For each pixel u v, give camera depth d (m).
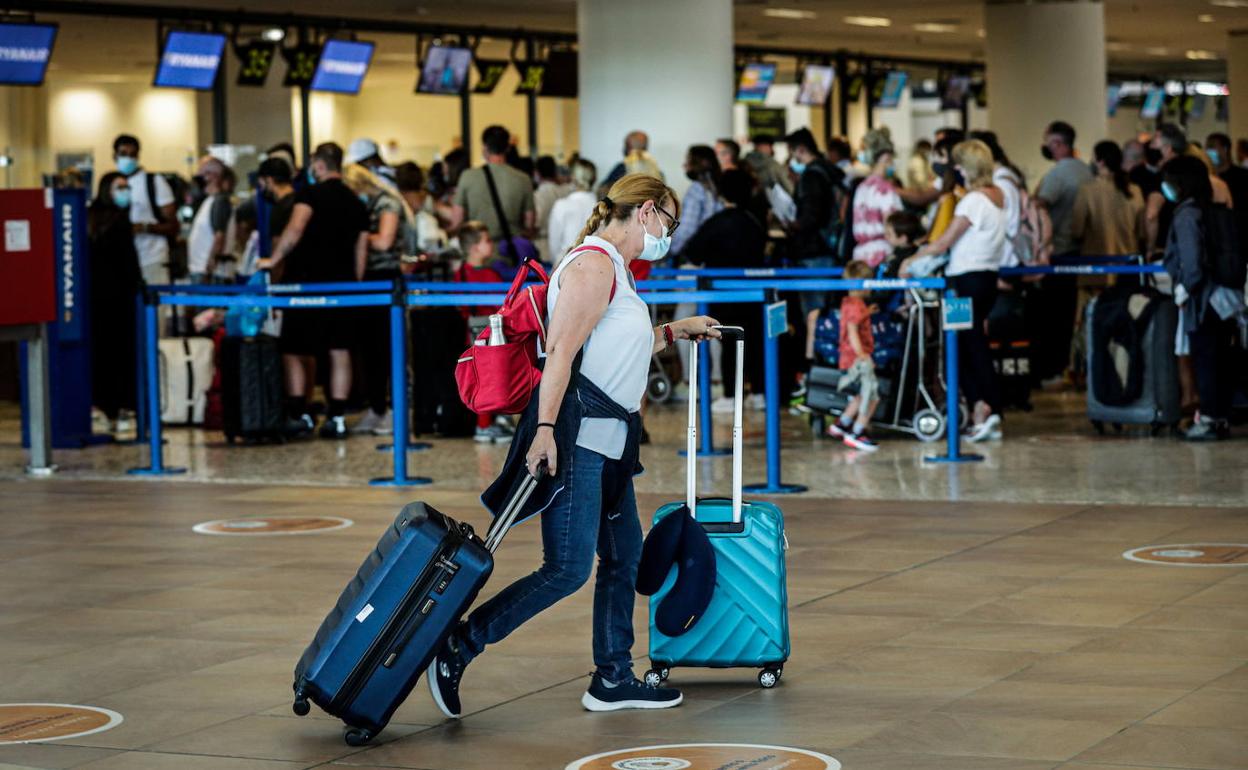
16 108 29.30
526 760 4.18
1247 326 10.38
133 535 7.83
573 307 4.39
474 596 4.36
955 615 5.76
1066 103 22.33
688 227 12.96
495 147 12.72
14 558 7.27
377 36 25.23
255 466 10.40
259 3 21.58
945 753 4.12
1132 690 4.69
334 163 11.62
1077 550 6.95
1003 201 10.65
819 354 11.12
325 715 4.66
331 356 11.90
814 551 7.05
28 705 4.81
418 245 13.28
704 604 4.69
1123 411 10.91
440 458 10.67
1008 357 12.46
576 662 5.23
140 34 24.09
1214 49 32.25
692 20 16.28
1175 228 10.30
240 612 6.05
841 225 13.02
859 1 23.14
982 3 23.58
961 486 8.89
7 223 9.92
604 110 16.44
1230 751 4.07
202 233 13.45
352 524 8.05
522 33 25.41
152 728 4.54
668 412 13.18
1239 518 7.66
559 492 4.48
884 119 36.19
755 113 33.31
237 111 25.23
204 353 12.54
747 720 4.50
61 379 11.66
